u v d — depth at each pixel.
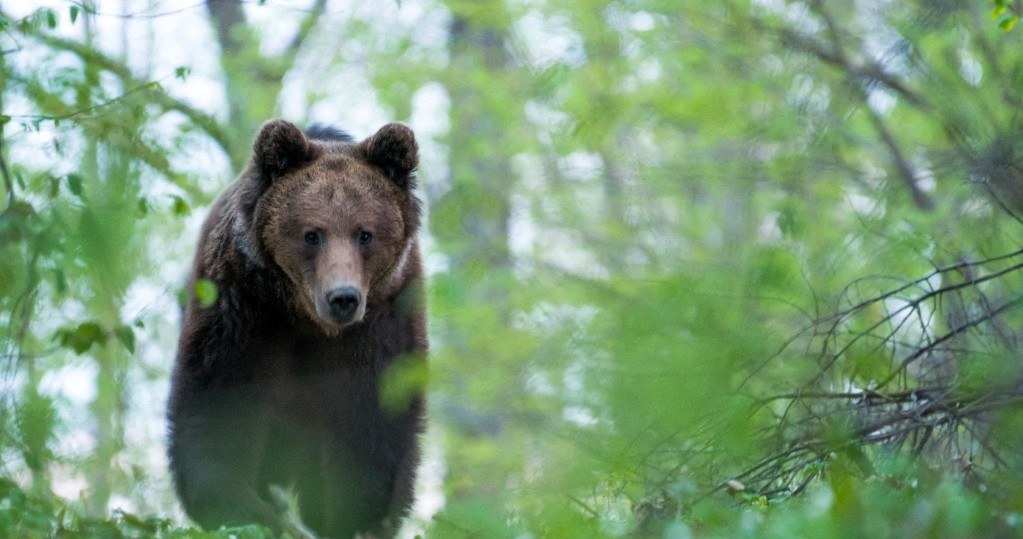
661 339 7.69
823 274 12.91
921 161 17.27
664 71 23.98
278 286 12.56
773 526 8.09
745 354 7.91
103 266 10.87
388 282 12.78
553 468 8.54
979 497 7.98
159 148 14.54
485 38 30.41
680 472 10.34
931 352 11.10
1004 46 14.41
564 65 23.08
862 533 7.50
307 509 13.36
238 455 12.39
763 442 10.67
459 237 23.92
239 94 24.70
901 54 14.87
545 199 25.55
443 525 9.05
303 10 14.84
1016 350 9.84
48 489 12.45
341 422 12.85
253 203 12.70
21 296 11.64
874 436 10.69
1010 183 11.20
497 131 27.41
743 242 13.44
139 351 21.08
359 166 12.95
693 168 20.73
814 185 16.78
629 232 23.59
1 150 13.09
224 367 12.38
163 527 10.64
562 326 9.15
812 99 16.41
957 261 12.76
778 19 18.19
